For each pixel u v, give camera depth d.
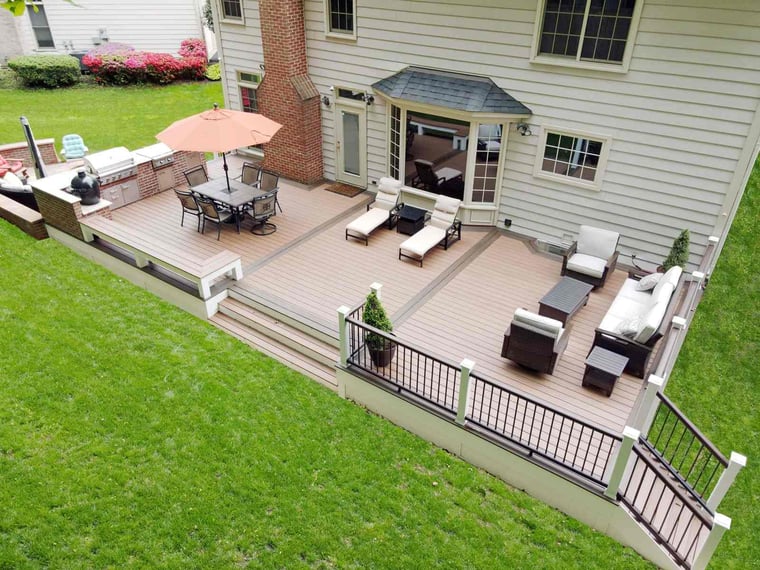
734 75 8.23
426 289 9.82
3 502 6.33
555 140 10.32
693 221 9.56
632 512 6.01
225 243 11.16
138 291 10.30
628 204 10.06
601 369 7.25
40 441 7.09
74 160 15.51
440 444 7.32
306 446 7.23
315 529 6.23
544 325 7.28
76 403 7.67
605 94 9.40
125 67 22.16
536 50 9.72
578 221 10.78
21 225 11.96
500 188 11.36
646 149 9.44
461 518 6.41
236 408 7.75
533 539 6.23
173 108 20.39
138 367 8.37
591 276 9.50
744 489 7.20
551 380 7.78
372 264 10.56
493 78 10.45
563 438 6.82
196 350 8.82
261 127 10.76
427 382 7.65
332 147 13.71
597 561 6.03
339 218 12.27
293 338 8.84
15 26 22.56
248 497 6.55
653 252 10.21
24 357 8.41
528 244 11.28
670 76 8.72
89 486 6.56
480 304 9.44
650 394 6.47
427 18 10.64
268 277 10.09
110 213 11.51
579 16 9.13
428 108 10.81
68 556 5.85
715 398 8.53
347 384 7.92
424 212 11.66
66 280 10.44
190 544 6.02
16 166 13.93
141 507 6.37
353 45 11.96
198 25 24.22
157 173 13.04
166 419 7.51
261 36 13.01
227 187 11.59
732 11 7.90
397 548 6.08
